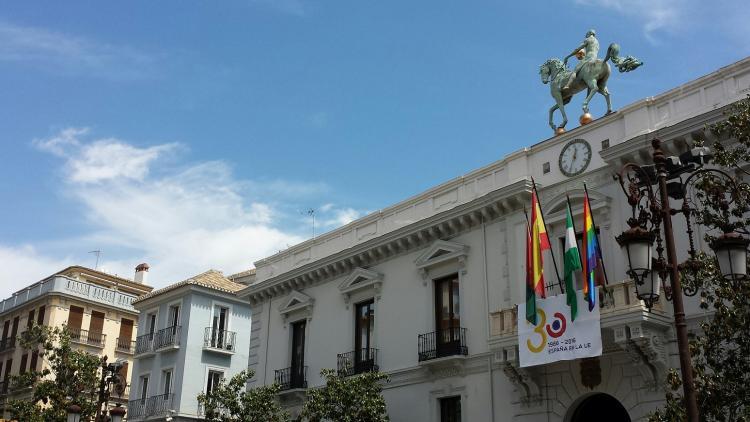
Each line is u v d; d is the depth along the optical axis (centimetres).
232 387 2914
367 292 2708
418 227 2511
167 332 3706
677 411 1313
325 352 2798
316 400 2288
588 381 1944
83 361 3175
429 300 2453
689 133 1839
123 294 4719
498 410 2134
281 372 2944
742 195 1395
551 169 2212
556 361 1903
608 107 2211
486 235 2336
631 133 2019
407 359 2461
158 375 3691
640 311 1761
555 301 1950
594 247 1853
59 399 3077
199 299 3744
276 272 3197
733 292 1323
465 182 2480
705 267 1358
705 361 1611
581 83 2289
